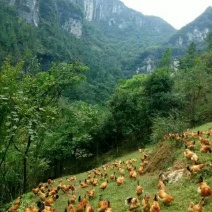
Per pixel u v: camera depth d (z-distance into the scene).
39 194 20.42
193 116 42.31
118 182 18.72
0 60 109.81
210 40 106.56
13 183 29.30
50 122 23.92
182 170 15.52
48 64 150.75
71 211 13.68
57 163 45.25
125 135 48.16
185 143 19.31
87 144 48.28
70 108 46.47
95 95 112.00
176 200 12.34
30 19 176.00
